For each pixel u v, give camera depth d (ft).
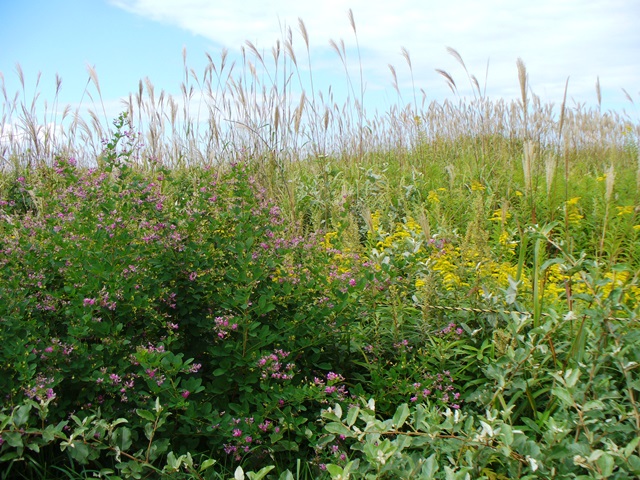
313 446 9.71
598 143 33.86
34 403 8.52
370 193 24.75
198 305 11.36
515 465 7.79
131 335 10.49
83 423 8.48
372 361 12.01
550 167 13.07
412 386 10.91
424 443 8.40
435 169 27.78
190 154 25.81
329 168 26.27
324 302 11.66
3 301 9.83
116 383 9.55
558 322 11.12
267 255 12.00
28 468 9.37
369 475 7.75
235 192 13.09
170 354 9.35
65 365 9.61
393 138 35.35
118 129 12.71
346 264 13.17
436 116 34.83
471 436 8.04
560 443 7.82
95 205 12.37
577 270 9.93
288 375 10.32
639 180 17.80
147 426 8.70
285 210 20.97
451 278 13.98
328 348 12.09
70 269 11.20
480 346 12.55
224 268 11.73
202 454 9.58
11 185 21.72
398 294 12.82
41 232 12.72
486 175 26.94
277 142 23.75
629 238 17.11
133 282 10.39
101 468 9.12
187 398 10.21
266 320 11.55
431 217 21.44
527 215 19.98
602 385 8.70
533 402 10.03
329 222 21.26
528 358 10.17
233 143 24.47
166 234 11.49
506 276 14.24
